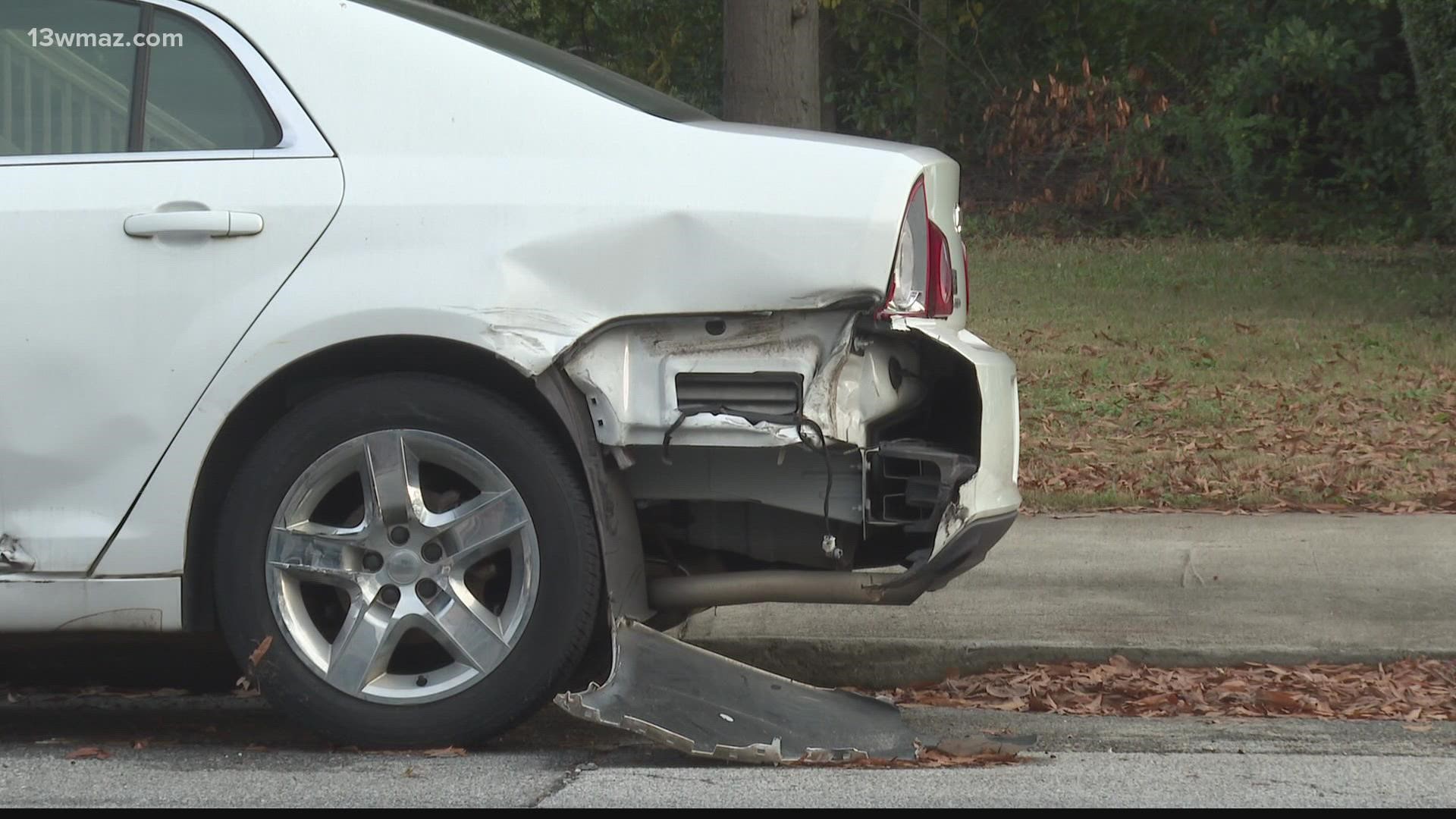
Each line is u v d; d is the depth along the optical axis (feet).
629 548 25.35
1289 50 127.03
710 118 28.14
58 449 24.50
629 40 84.48
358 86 25.35
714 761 25.13
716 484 25.52
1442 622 35.37
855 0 124.26
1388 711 30.42
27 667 33.06
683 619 28.30
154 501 24.50
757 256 24.47
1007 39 140.46
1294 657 33.53
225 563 24.56
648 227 24.59
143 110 25.38
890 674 33.68
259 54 25.43
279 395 25.52
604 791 23.04
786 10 55.83
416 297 24.25
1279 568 39.78
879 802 22.66
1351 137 138.21
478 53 25.68
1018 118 129.80
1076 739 27.76
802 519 26.37
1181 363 74.69
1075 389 68.85
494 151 25.09
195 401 24.40
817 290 24.47
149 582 24.58
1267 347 78.64
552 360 24.07
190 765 24.56
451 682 24.50
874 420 25.35
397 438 24.49
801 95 56.08
